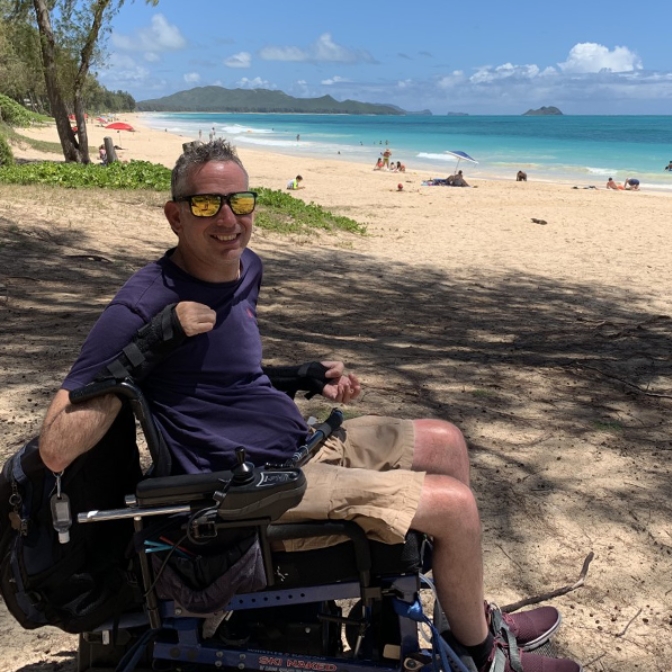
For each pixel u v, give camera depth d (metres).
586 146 78.62
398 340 7.93
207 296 2.42
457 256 14.82
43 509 2.28
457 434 2.80
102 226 12.91
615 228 19.34
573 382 6.41
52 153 36.66
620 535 3.84
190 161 2.38
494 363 6.93
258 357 2.56
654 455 4.82
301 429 2.63
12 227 11.66
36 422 4.64
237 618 2.52
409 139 91.12
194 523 2.18
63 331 6.78
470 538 2.36
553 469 4.53
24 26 25.66
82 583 2.32
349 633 2.75
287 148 67.25
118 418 2.37
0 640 2.96
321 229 16.20
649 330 9.20
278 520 2.37
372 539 2.35
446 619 2.53
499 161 55.69
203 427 2.40
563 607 3.28
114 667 2.56
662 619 3.23
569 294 11.68
